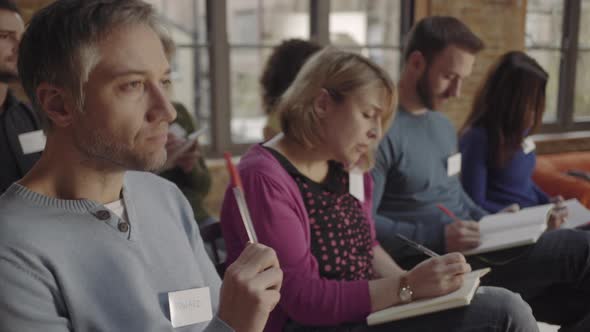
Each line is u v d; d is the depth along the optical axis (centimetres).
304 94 166
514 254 197
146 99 95
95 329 96
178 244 116
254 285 98
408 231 215
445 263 146
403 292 145
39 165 98
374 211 227
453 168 252
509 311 142
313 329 154
